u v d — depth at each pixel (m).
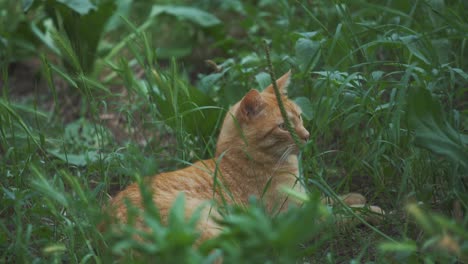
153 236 3.85
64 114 9.95
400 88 5.75
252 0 12.20
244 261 3.91
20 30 10.84
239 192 6.46
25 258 5.02
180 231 3.66
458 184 5.44
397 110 5.46
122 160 6.74
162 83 6.68
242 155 6.54
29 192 5.89
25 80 11.23
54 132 8.90
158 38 12.07
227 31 12.04
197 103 7.43
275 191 6.52
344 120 6.39
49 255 5.36
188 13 11.05
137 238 4.89
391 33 7.32
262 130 6.46
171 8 11.16
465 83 6.42
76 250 5.39
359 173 7.17
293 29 8.99
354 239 5.82
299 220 4.04
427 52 6.45
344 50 6.86
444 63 6.59
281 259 4.19
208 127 7.56
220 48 11.14
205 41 12.04
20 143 7.55
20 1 10.88
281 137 6.48
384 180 6.45
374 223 6.10
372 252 5.55
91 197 5.24
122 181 7.06
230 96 7.86
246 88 7.96
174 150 8.08
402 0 7.54
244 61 8.09
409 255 4.68
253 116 6.53
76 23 9.72
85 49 9.56
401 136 6.12
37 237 5.90
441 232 4.79
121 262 4.73
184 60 11.60
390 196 6.15
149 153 7.96
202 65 11.37
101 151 7.21
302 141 6.59
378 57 8.18
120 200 5.57
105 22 9.88
